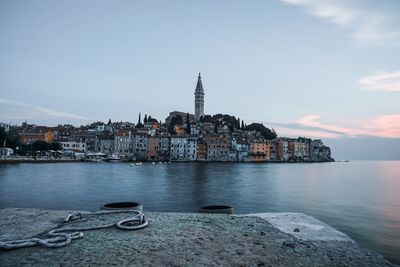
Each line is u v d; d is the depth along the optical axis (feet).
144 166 423.64
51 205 107.34
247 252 22.53
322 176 301.22
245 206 114.32
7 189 146.20
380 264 21.11
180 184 187.93
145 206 109.70
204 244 24.13
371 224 82.99
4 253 22.03
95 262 20.26
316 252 22.86
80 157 501.56
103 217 33.45
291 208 110.32
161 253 22.02
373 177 295.28
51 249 22.81
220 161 621.72
